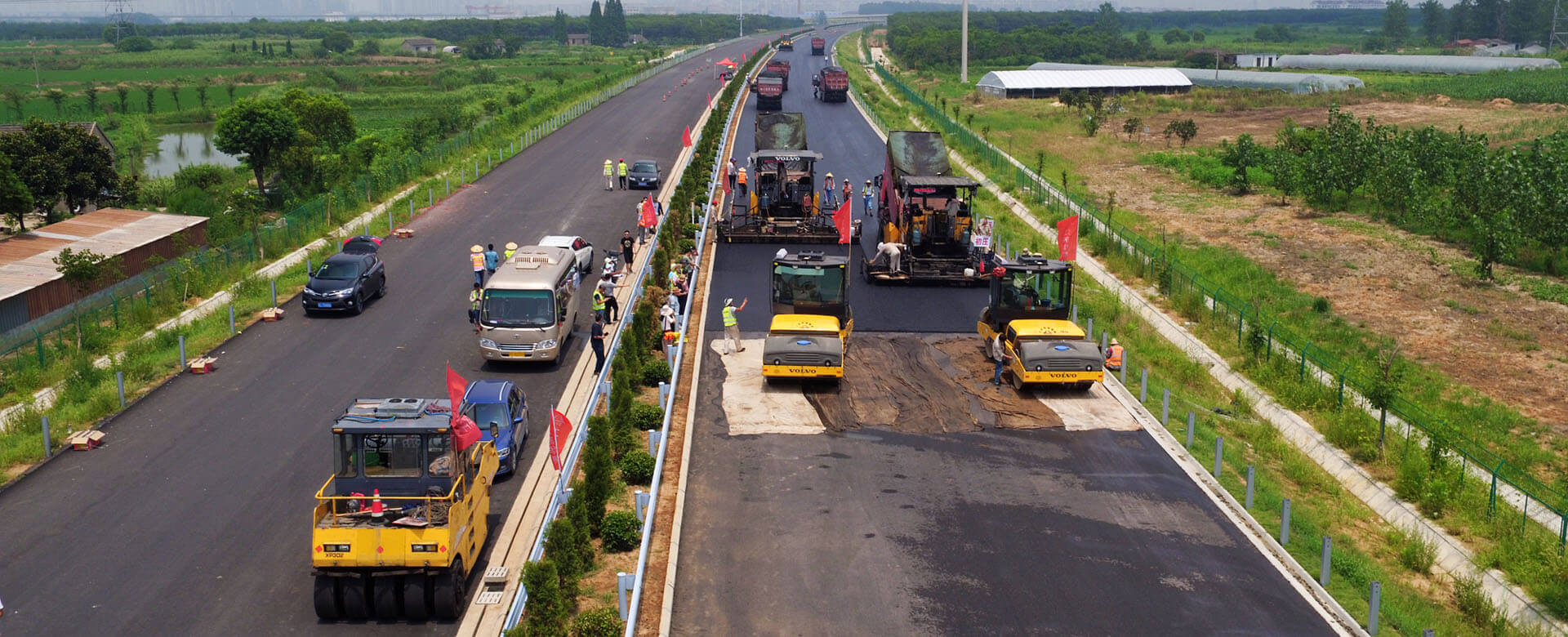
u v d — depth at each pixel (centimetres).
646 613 2028
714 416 3023
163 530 2373
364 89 15575
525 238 5297
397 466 2055
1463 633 2098
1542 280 4616
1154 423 3019
